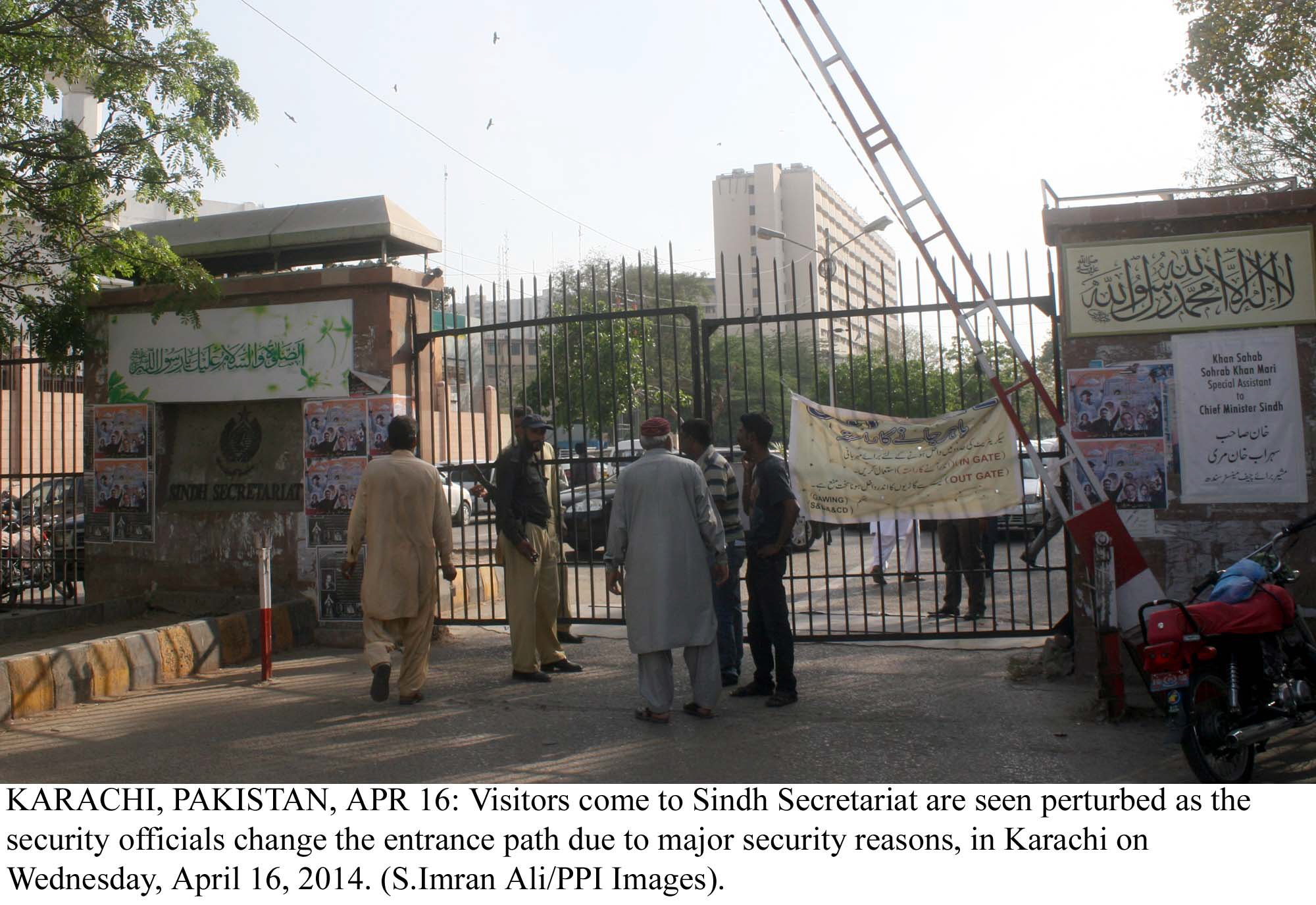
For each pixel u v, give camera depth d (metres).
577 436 11.05
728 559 6.77
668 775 4.91
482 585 10.12
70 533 11.73
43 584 9.89
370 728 5.87
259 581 8.12
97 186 8.55
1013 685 6.49
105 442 9.35
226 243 9.12
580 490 13.16
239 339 8.87
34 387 12.30
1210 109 11.47
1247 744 4.44
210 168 8.81
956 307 6.31
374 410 8.45
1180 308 6.50
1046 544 6.96
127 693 6.77
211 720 6.07
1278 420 6.35
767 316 7.44
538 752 5.33
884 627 7.62
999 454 7.16
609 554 6.01
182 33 8.63
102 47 8.38
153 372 9.18
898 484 7.36
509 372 8.27
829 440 7.46
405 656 6.50
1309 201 6.29
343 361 8.54
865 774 4.85
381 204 8.76
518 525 6.93
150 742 5.61
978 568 8.75
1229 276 6.44
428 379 8.83
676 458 6.04
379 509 6.46
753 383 17.36
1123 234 6.61
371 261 8.79
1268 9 10.66
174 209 8.89
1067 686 6.42
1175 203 6.49
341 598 8.48
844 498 7.45
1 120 8.30
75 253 8.79
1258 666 4.63
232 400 8.88
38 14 8.20
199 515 9.03
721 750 5.30
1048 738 5.34
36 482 12.84
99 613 8.89
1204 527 6.45
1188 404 6.48
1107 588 5.69
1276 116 12.47
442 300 9.05
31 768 5.17
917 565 7.50
